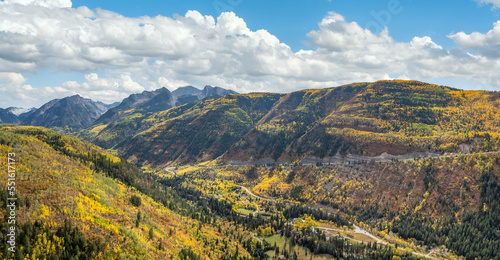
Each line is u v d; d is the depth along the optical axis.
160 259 141.50
